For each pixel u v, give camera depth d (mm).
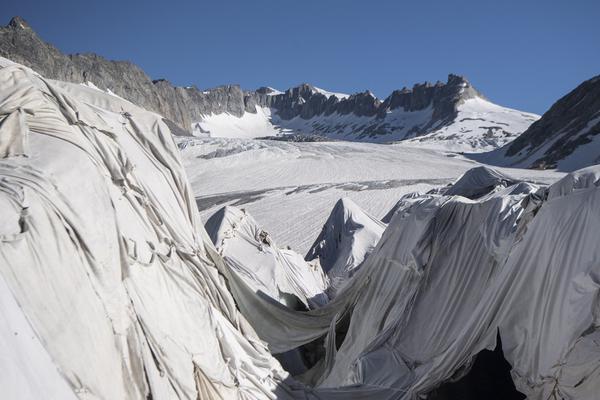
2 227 6062
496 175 18547
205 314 9594
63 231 6855
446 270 12289
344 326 16156
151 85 172875
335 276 23344
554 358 8609
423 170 70000
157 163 11188
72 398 5934
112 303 7371
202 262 10992
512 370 9445
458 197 13531
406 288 13312
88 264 7160
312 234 38719
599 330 8195
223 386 9117
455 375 10070
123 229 8531
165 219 10359
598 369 7957
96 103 11227
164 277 9039
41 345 5859
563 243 9125
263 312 14688
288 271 20172
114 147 9531
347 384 12383
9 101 7852
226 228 18844
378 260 15188
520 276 9711
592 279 8398
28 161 7227
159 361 7930
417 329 12094
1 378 4934
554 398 8508
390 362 11727
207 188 62219
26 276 6051
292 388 10992
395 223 14930
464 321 11125
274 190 56562
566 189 9484
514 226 10898
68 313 6477
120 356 7281
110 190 8727
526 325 9484
